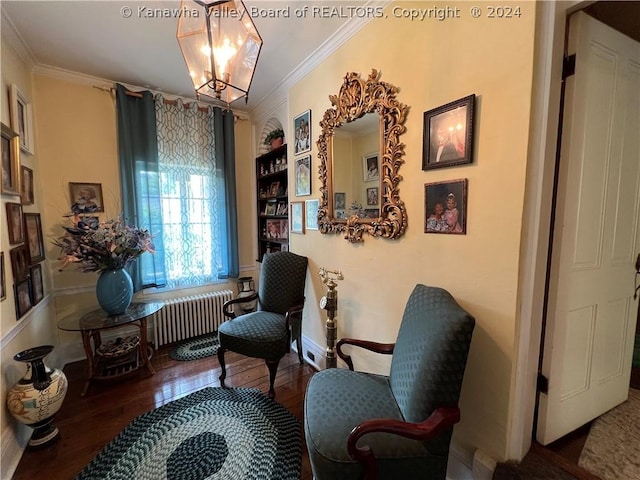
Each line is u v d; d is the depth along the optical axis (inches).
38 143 98.0
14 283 69.4
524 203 45.8
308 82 96.0
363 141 74.7
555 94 45.8
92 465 60.0
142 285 114.3
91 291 109.7
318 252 96.4
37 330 84.1
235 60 55.7
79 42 83.8
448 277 57.4
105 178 110.8
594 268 56.4
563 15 45.1
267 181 140.6
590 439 59.0
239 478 56.7
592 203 53.6
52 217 101.5
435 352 44.8
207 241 130.6
